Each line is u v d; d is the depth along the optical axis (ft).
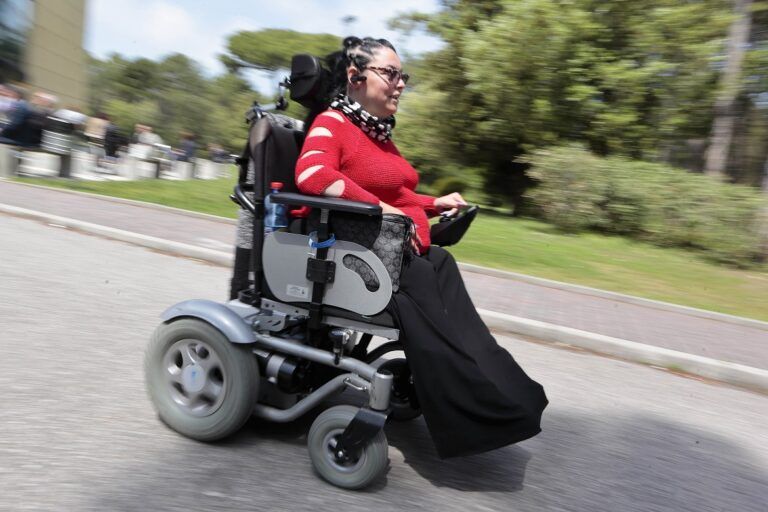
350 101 8.16
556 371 13.89
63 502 6.56
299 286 8.01
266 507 6.96
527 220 44.50
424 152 57.11
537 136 44.62
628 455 9.92
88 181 39.81
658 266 29.73
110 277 17.03
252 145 8.16
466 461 8.90
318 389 8.00
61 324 12.50
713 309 22.08
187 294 16.28
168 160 58.80
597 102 41.39
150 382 8.53
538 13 41.39
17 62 76.02
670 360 15.24
